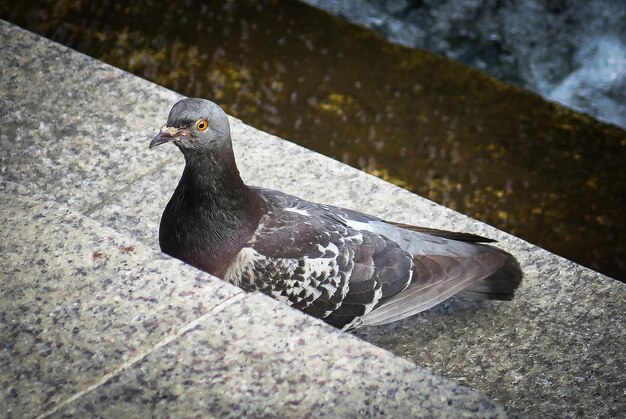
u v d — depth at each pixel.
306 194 8.45
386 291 7.14
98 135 8.66
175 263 5.47
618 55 12.80
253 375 4.88
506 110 12.89
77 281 5.32
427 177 11.76
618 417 6.64
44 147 8.43
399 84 13.12
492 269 7.29
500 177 11.88
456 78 13.34
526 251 8.09
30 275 5.34
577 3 12.84
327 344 5.06
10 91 8.93
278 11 14.18
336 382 4.88
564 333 7.36
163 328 5.08
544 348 7.24
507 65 13.34
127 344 4.99
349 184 8.60
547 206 11.55
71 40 13.23
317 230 7.19
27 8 13.66
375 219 7.58
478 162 12.05
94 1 13.93
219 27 13.77
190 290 5.31
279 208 7.40
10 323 5.05
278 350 5.02
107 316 5.12
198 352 4.98
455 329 7.45
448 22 13.53
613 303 7.61
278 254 7.06
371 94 12.90
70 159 8.37
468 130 12.50
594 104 12.95
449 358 7.21
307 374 4.91
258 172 8.61
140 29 13.58
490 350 7.26
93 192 8.12
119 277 5.36
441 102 12.90
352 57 13.51
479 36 13.42
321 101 12.72
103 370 4.86
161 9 13.96
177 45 13.38
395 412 4.75
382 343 7.37
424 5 13.62
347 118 12.49
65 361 4.88
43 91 8.99
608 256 11.02
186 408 4.71
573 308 7.58
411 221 8.30
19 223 5.67
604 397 6.80
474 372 7.08
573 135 12.61
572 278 7.83
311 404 4.77
